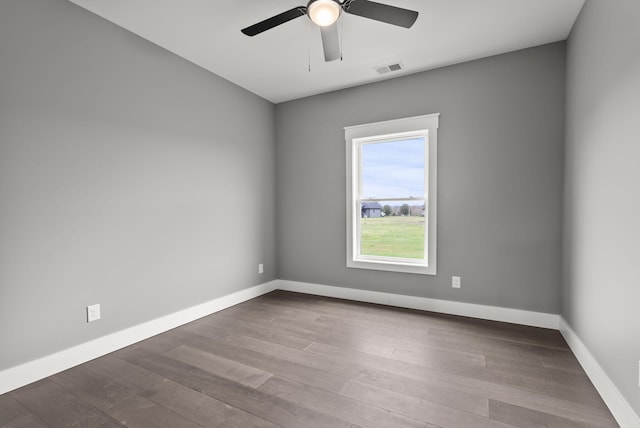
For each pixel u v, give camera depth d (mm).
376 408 1675
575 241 2312
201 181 3127
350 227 3660
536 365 2117
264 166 3975
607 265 1744
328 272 3848
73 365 2150
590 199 2010
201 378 1990
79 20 2189
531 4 2164
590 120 2006
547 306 2754
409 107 3285
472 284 3047
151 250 2674
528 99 2773
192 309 3016
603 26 1804
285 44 2713
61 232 2111
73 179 2170
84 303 2232
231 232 3482
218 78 3309
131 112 2523
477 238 3008
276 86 3598
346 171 3672
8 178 1869
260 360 2221
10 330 1882
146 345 2480
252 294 3764
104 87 2342
